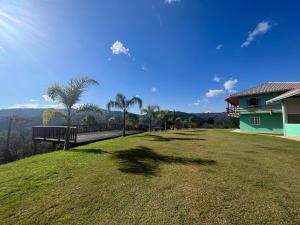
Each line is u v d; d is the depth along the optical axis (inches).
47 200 144.9
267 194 153.5
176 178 191.6
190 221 115.7
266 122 901.8
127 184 175.9
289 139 542.3
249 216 121.0
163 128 1371.8
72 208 132.5
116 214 124.3
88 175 204.1
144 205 135.9
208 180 185.5
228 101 1123.9
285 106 685.9
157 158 283.0
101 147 398.9
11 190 164.6
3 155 609.0
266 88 930.1
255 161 263.4
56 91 431.8
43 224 114.0
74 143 505.7
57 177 199.0
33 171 222.8
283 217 120.0
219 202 139.7
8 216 122.9
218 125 1545.3
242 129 980.6
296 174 205.2
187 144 433.7
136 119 1047.0
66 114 448.1
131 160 270.2
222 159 275.9
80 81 454.3
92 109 469.4
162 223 113.8
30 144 682.8
